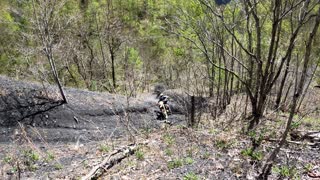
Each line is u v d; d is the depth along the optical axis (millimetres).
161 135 7465
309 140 6238
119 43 18047
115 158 6027
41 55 13852
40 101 10352
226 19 10375
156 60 19609
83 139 9227
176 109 11664
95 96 11570
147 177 5223
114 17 17969
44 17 10328
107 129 9891
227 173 5117
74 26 16891
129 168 5668
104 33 17594
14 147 7926
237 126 7723
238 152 5867
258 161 5430
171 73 17062
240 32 10961
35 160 6793
